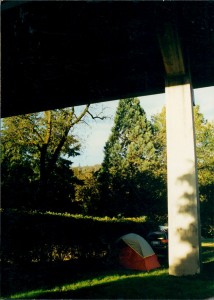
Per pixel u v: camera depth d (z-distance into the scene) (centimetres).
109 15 1009
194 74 1345
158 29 1064
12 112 1595
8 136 2319
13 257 1112
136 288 913
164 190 3756
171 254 1130
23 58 1200
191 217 1126
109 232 1658
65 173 2845
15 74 1318
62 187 2792
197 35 1143
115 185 3572
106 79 1378
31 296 835
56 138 2431
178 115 1198
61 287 953
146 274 1194
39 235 1245
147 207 3581
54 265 1277
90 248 1511
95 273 1212
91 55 1219
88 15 992
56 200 2733
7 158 2508
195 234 1113
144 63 1294
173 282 990
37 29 1043
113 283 1009
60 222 1374
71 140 2531
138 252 1351
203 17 1037
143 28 1084
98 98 1478
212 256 1775
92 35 1102
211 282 991
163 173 3944
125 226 1850
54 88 1438
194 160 1165
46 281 1023
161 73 1323
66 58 1227
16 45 1121
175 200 1152
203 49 1220
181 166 1167
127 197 3556
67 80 1391
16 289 912
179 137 1186
